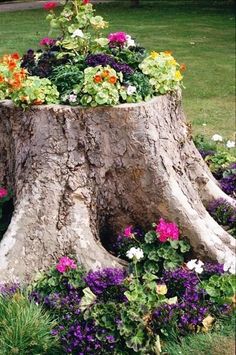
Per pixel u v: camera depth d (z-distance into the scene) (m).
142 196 5.27
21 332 4.28
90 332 4.34
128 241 5.28
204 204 6.05
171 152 5.41
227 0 28.75
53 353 4.31
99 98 5.16
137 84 5.48
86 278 4.69
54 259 5.04
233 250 5.24
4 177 5.75
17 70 5.49
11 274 4.95
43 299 4.65
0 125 5.60
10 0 30.94
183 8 26.95
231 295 4.57
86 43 6.02
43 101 5.35
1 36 18.44
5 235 5.16
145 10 26.33
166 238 4.89
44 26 20.53
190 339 4.36
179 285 4.74
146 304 4.47
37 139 5.29
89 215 5.22
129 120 5.20
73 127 5.23
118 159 5.25
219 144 8.52
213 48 17.50
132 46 6.18
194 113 10.86
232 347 4.26
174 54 16.61
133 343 4.24
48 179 5.23
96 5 28.08
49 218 5.14
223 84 13.12
